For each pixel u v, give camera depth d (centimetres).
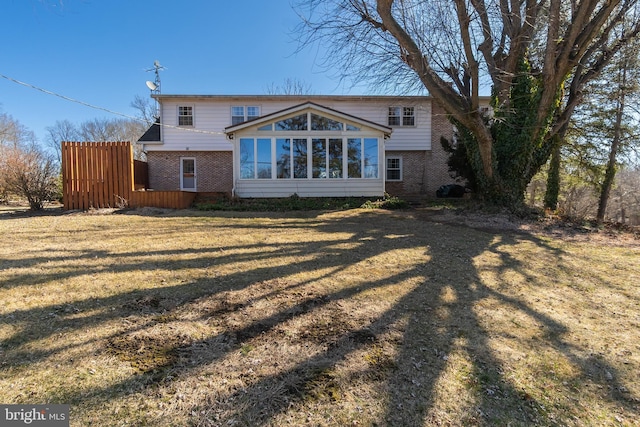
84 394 183
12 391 183
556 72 860
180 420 168
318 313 300
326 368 216
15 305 293
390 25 767
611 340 267
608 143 1345
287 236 652
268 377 205
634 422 179
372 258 493
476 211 956
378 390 196
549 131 973
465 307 322
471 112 834
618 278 430
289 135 1267
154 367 211
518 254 543
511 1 882
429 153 1673
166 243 571
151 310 294
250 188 1259
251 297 332
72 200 1081
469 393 197
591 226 873
